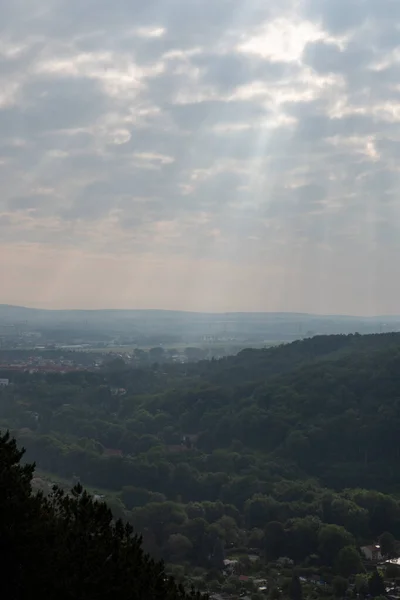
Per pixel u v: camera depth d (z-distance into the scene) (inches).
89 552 865.5
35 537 872.9
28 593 852.6
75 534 895.7
